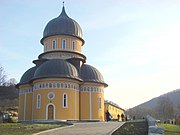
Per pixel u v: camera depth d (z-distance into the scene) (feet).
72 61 191.21
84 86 185.47
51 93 164.76
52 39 199.62
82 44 212.84
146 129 87.76
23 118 188.85
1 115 168.04
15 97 372.17
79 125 109.29
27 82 191.31
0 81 374.63
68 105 166.30
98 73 196.54
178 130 103.81
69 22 204.95
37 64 198.90
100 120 183.21
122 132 80.69
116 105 370.94
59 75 167.22
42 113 163.22
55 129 87.71
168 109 400.06
